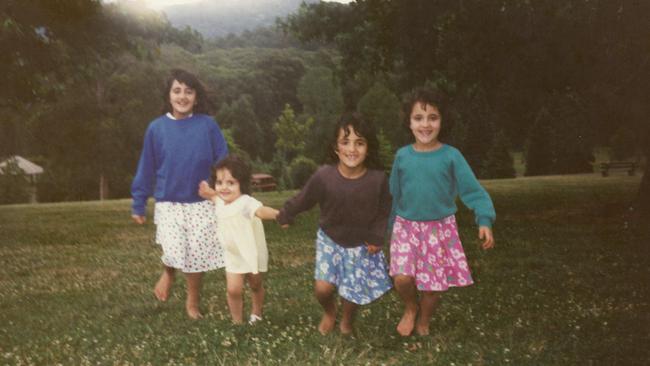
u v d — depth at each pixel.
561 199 21.55
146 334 5.15
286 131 82.06
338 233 4.88
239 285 5.47
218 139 6.08
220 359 4.31
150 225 16.80
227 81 111.19
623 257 9.17
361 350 4.55
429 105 4.98
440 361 4.25
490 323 5.31
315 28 19.25
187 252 5.87
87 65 19.83
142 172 6.07
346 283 4.84
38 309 6.64
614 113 13.38
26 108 20.11
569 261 8.95
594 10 11.89
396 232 5.09
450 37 15.59
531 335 4.84
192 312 5.96
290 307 6.15
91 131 53.94
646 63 12.04
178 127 5.96
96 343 5.05
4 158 43.19
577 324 5.20
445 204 5.04
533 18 13.02
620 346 4.48
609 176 37.06
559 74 13.81
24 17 16.72
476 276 7.80
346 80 19.94
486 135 56.19
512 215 16.86
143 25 22.80
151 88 57.59
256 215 5.31
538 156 52.22
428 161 5.02
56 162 55.19
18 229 16.11
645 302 6.07
